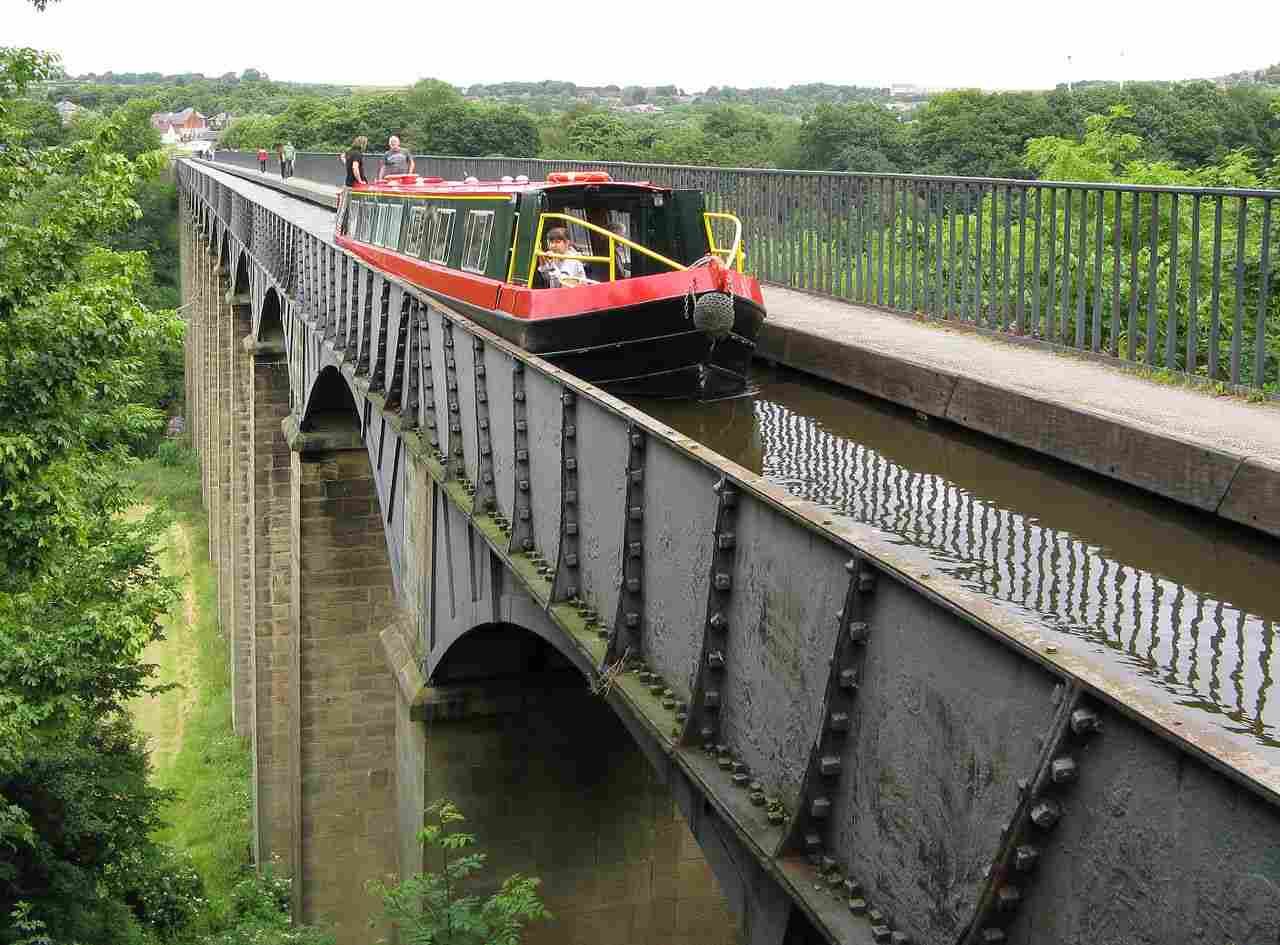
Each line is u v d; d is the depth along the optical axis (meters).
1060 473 8.98
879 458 9.63
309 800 24.17
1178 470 7.98
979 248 13.06
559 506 8.96
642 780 16.53
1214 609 6.13
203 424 71.25
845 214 16.58
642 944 16.55
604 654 7.59
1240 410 8.88
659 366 12.40
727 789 6.04
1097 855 3.75
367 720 24.66
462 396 11.99
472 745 16.20
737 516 6.12
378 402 16.23
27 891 20.98
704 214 14.21
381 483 17.78
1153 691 5.14
